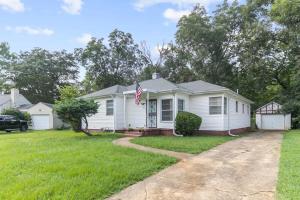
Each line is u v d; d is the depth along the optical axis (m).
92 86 42.34
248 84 31.34
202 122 18.55
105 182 6.17
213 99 18.20
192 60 34.88
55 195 5.36
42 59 47.81
